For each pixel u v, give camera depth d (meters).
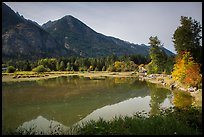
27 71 92.25
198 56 36.62
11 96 30.64
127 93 33.69
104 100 27.19
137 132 7.73
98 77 73.25
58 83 51.31
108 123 9.70
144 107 22.03
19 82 53.84
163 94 31.45
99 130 8.41
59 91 36.25
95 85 46.44
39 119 17.64
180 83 38.97
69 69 107.56
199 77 31.73
